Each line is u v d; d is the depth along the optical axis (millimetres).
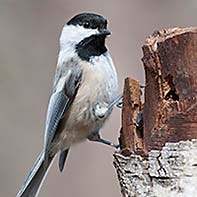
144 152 4207
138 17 11320
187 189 3982
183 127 4043
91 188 9992
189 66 4035
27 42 11586
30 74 11250
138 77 10781
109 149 10148
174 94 4176
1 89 10992
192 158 3994
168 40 4109
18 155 10547
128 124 4453
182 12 11273
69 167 10086
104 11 11406
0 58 11289
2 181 10320
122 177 4344
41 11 11773
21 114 10852
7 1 11875
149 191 4145
